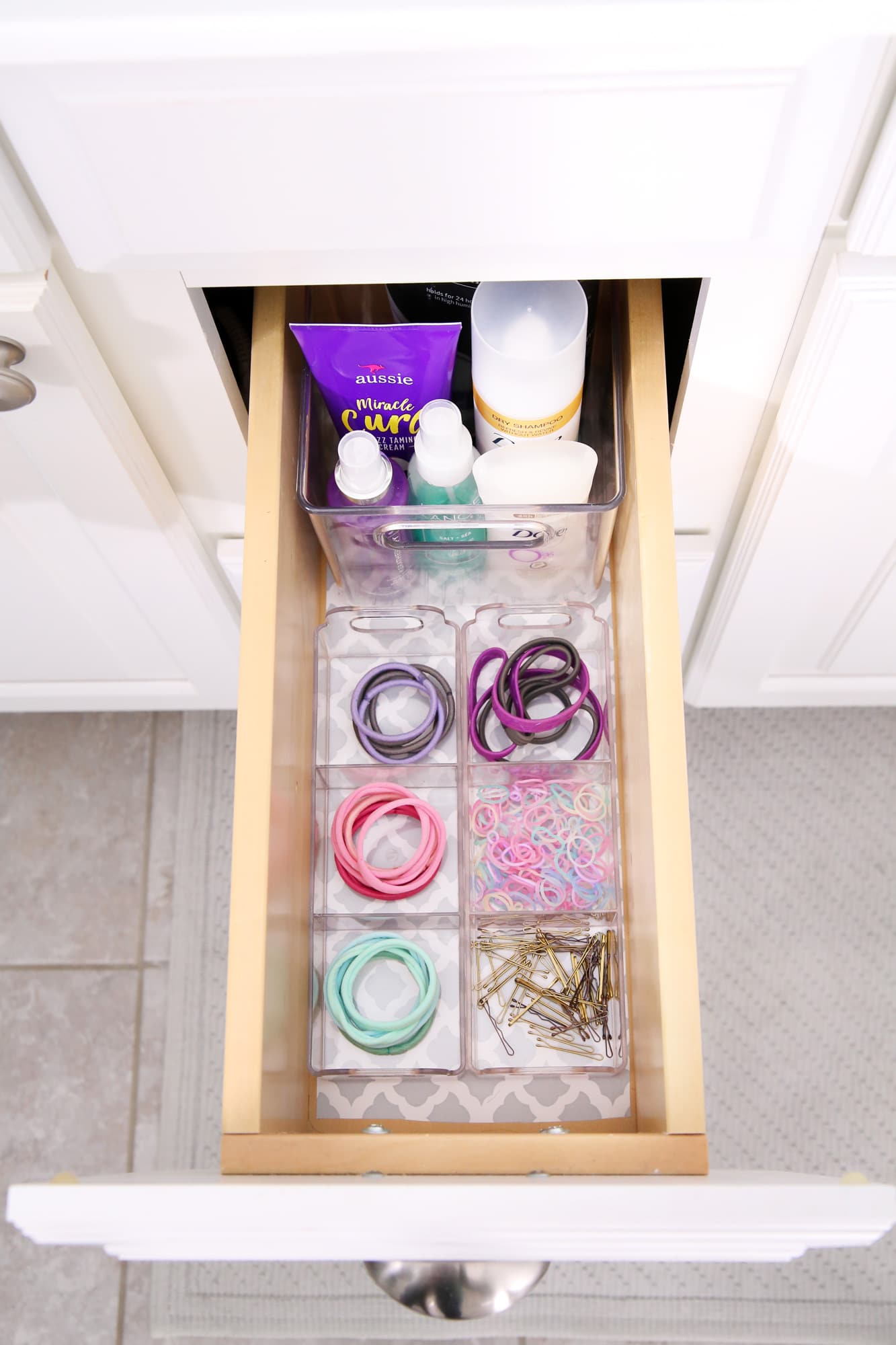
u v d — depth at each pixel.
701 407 0.78
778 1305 1.16
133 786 1.36
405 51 0.47
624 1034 0.71
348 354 0.68
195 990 1.28
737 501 0.91
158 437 0.83
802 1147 1.21
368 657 0.80
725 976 1.26
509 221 0.58
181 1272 1.19
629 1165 0.57
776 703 1.27
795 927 1.27
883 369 0.69
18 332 0.65
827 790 1.32
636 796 0.69
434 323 0.70
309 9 0.45
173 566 0.95
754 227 0.58
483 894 0.75
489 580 0.80
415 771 0.76
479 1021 0.74
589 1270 1.18
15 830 1.35
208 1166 1.23
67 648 1.12
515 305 0.65
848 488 0.82
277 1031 0.64
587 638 0.79
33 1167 1.24
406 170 0.54
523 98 0.50
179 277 0.65
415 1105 0.72
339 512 0.69
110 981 1.29
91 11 0.46
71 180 0.55
